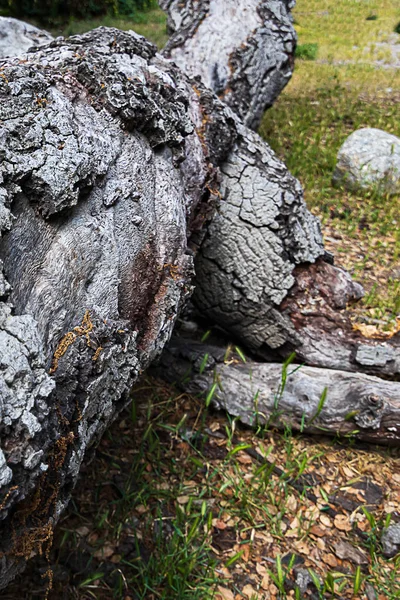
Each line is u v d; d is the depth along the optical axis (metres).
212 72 4.04
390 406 2.47
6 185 1.37
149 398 2.74
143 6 11.75
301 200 2.90
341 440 2.64
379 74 9.26
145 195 1.87
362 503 2.39
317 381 2.61
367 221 4.60
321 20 15.38
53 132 1.52
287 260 2.82
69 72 1.84
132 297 1.79
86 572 2.00
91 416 1.57
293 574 2.10
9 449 1.11
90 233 1.58
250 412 2.63
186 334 3.18
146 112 1.90
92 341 1.49
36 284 1.38
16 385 1.14
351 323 2.90
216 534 2.20
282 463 2.53
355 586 1.97
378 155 4.91
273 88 4.41
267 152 2.93
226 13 4.27
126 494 2.22
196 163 2.34
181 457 2.49
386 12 16.42
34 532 1.33
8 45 3.88
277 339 2.91
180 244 2.02
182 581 1.94
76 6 9.91
